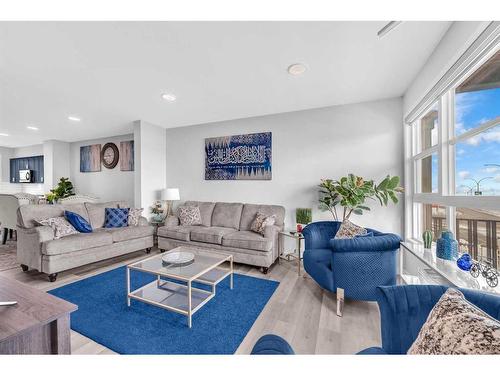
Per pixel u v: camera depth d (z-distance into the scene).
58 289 2.42
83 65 2.24
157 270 2.06
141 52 2.03
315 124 3.50
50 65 2.24
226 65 2.25
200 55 2.07
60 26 1.67
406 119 2.89
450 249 1.72
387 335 1.02
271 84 2.68
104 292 2.36
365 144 3.22
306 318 1.92
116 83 2.64
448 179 2.02
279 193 3.74
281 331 1.75
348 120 3.31
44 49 1.97
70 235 2.97
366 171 3.21
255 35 1.79
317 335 1.70
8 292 1.21
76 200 4.47
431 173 2.47
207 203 4.11
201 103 3.30
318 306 2.12
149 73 2.41
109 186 5.52
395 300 1.04
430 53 2.04
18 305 1.08
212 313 1.98
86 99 3.14
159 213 4.32
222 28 1.71
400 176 3.04
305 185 3.57
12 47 1.94
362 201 2.88
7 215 3.91
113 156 5.40
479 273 1.43
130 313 1.97
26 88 2.77
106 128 4.70
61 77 2.49
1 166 7.12
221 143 4.18
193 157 4.45
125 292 2.36
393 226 3.09
